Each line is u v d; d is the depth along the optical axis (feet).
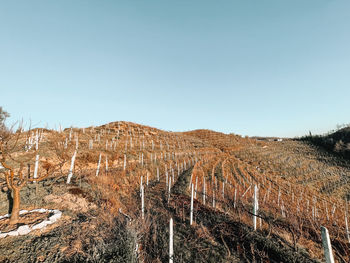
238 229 27.78
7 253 17.48
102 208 29.68
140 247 21.74
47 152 50.70
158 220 29.43
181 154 119.96
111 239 21.68
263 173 125.18
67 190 33.32
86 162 55.62
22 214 24.08
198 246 23.21
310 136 323.78
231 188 67.87
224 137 282.56
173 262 19.89
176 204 37.58
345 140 234.99
